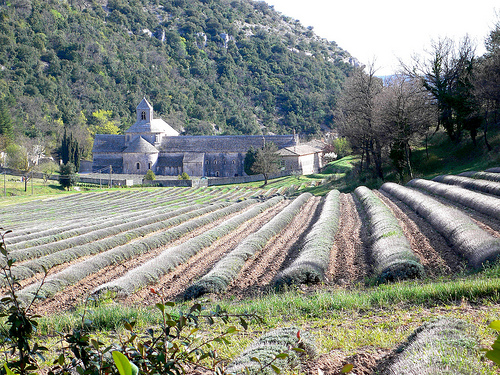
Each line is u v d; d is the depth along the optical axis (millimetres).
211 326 9484
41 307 15570
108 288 15867
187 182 90562
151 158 104812
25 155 96062
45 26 185125
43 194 79125
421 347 5785
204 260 21156
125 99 177375
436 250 16359
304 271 14523
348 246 19562
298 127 184000
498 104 41812
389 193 38844
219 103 193375
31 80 156750
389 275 13359
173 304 3750
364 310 9734
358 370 5938
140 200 66188
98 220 41750
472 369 4918
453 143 48156
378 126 45344
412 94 45188
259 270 17797
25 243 28828
